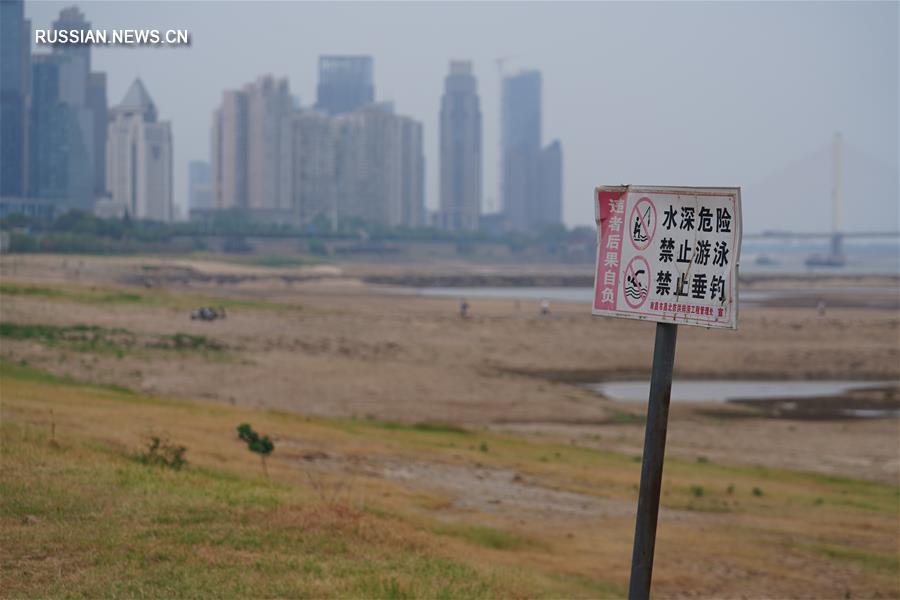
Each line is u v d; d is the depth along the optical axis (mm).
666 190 8859
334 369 62469
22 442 19266
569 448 41656
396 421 49656
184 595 11453
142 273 197125
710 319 8578
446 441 38781
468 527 21859
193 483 18484
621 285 9188
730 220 8500
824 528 27375
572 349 83250
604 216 9352
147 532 14156
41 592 10969
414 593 13078
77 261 197250
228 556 13539
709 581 20266
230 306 97750
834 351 82938
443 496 26172
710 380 72125
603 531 24094
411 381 60219
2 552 12492
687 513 28188
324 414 50312
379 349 76812
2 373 40938
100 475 17203
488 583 14914
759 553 23297
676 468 37969
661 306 8891
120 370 55875
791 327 99000
